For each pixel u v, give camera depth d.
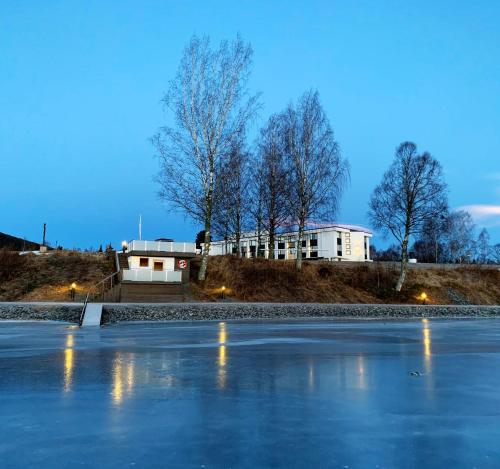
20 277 34.53
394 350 13.34
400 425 5.76
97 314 23.05
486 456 4.71
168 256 36.47
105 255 40.62
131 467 4.36
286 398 7.16
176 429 5.53
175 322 24.08
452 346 14.58
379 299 41.28
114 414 6.16
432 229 45.78
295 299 36.94
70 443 5.02
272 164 43.44
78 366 10.02
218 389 7.78
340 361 11.05
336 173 41.00
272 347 13.73
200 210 37.31
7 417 6.00
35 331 18.52
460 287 47.28
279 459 4.59
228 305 29.02
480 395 7.45
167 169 36.31
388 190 45.59
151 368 9.83
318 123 41.19
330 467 4.40
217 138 36.06
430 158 44.72
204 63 35.97
